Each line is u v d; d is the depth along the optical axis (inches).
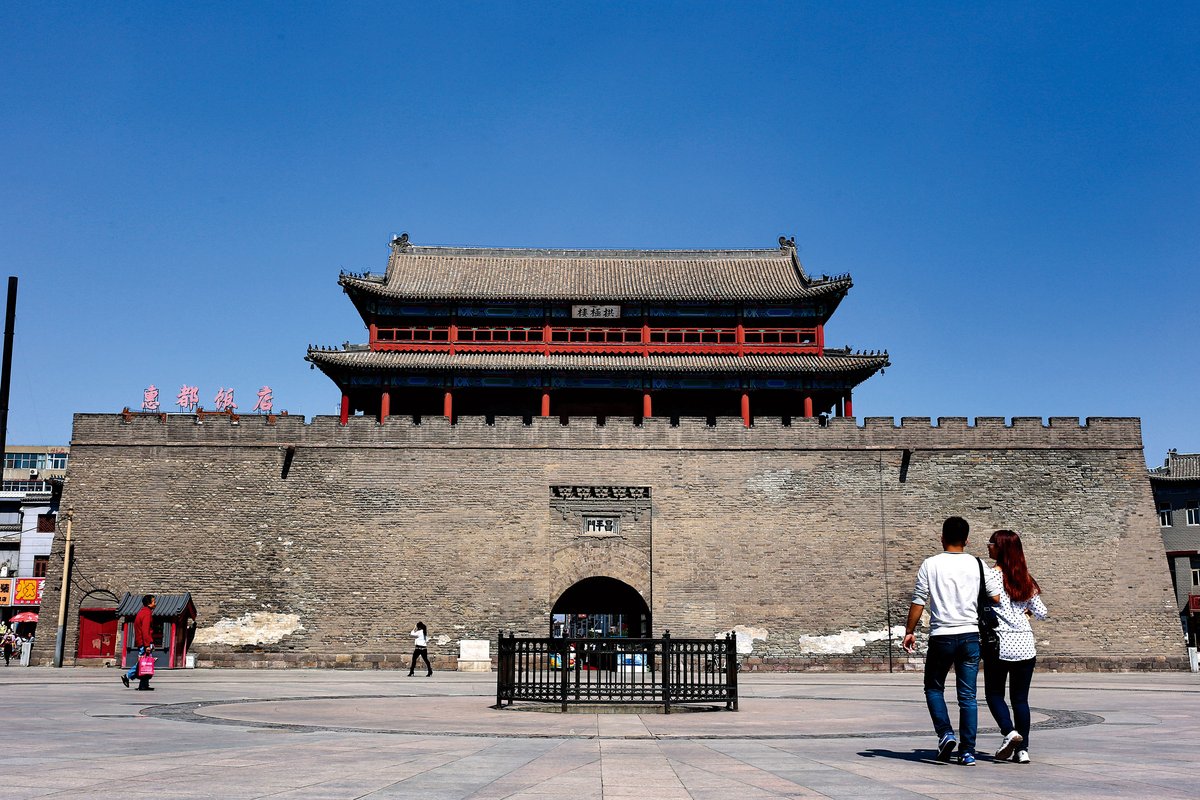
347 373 2522.1
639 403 2667.3
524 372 2524.6
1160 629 2047.2
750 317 2659.9
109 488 2059.5
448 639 2000.5
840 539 2065.7
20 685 1309.1
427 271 2790.4
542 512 2063.2
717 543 2062.0
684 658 978.7
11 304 1742.1
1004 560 557.9
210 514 2050.9
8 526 3191.4
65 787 427.5
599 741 663.1
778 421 2113.7
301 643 2001.7
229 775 472.1
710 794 426.9
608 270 2844.5
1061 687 1455.5
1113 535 2086.6
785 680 1729.8
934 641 546.3
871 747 626.8
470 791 434.9
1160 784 448.1
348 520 2052.2
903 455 2103.8
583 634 2153.1
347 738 661.3
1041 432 2127.2
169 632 1891.0
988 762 538.9
